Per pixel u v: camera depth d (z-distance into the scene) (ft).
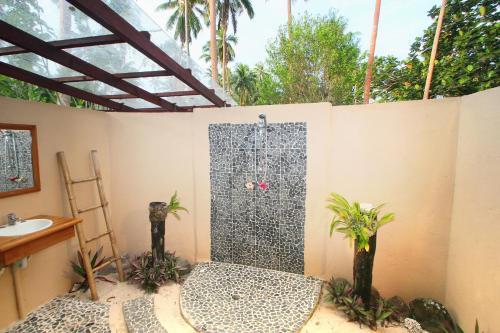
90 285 8.39
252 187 9.98
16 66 7.98
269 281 9.24
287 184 9.56
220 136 10.19
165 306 8.17
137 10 6.15
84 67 7.59
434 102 7.62
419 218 8.04
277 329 6.93
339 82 21.13
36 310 7.73
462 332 6.41
